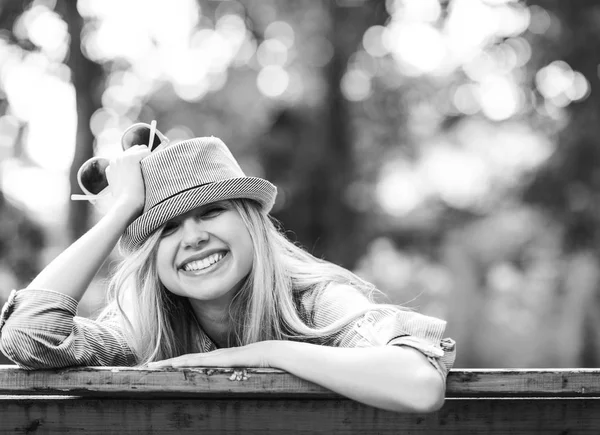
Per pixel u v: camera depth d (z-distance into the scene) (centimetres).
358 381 198
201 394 199
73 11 1284
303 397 204
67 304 219
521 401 208
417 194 2012
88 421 202
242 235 235
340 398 204
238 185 231
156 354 245
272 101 1848
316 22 1820
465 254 1869
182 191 230
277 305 244
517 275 1773
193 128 1784
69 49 1288
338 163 1730
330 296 248
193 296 234
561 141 1633
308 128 1747
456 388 204
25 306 214
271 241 246
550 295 1653
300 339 244
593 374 202
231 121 1828
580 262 1584
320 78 1816
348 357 200
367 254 1775
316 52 1822
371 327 224
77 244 228
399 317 217
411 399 196
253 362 205
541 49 1745
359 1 1842
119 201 234
